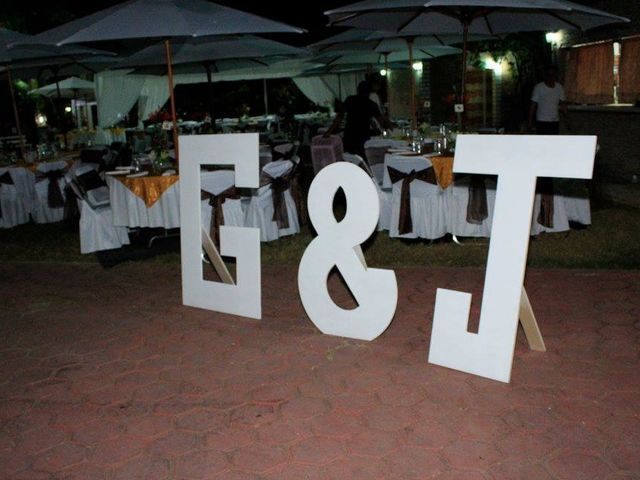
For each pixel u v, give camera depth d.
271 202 7.18
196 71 10.51
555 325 4.56
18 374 4.27
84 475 3.13
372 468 3.06
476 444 3.20
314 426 3.45
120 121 18.52
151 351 4.52
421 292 5.41
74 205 8.21
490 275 3.81
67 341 4.79
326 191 4.41
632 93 9.64
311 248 4.55
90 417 3.66
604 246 6.39
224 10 6.52
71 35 6.00
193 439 3.38
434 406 3.58
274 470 3.09
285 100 22.45
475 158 3.88
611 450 3.09
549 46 12.39
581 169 3.57
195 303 5.34
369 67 14.06
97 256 7.16
